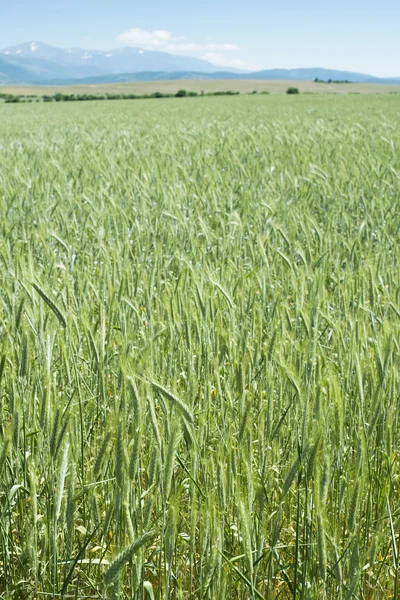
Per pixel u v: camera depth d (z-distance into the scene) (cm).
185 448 281
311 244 636
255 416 300
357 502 201
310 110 3866
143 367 224
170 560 190
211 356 306
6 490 252
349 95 7762
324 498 204
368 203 800
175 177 988
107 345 343
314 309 284
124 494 196
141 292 462
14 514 271
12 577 236
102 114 3969
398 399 293
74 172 1053
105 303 387
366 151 1307
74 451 243
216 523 191
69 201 769
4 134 2166
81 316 293
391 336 251
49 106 5897
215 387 333
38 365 270
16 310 317
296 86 12519
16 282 351
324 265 534
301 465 218
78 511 270
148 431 279
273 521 263
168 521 190
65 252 592
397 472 296
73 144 1609
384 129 2005
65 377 324
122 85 13738
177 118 3216
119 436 195
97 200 786
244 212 778
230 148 1367
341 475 260
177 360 337
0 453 214
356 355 251
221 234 663
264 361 306
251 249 530
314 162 1177
